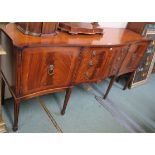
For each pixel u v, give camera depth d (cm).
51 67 149
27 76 141
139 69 259
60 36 160
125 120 208
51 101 208
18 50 125
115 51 185
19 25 151
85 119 196
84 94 232
